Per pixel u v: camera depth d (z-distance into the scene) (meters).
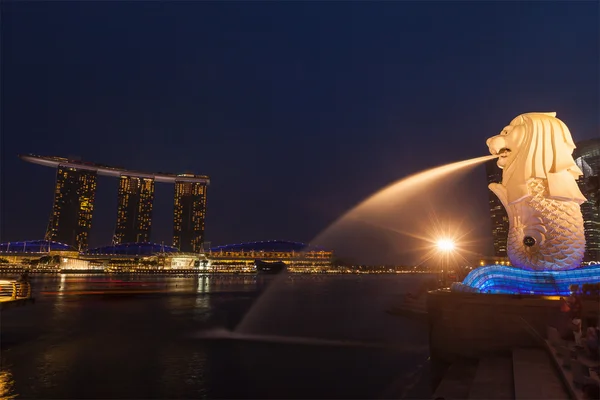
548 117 14.87
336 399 11.38
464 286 14.21
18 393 11.86
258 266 188.12
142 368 14.72
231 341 19.88
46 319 28.19
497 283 14.09
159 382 12.99
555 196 13.93
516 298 12.35
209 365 15.20
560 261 13.95
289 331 23.45
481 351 12.20
